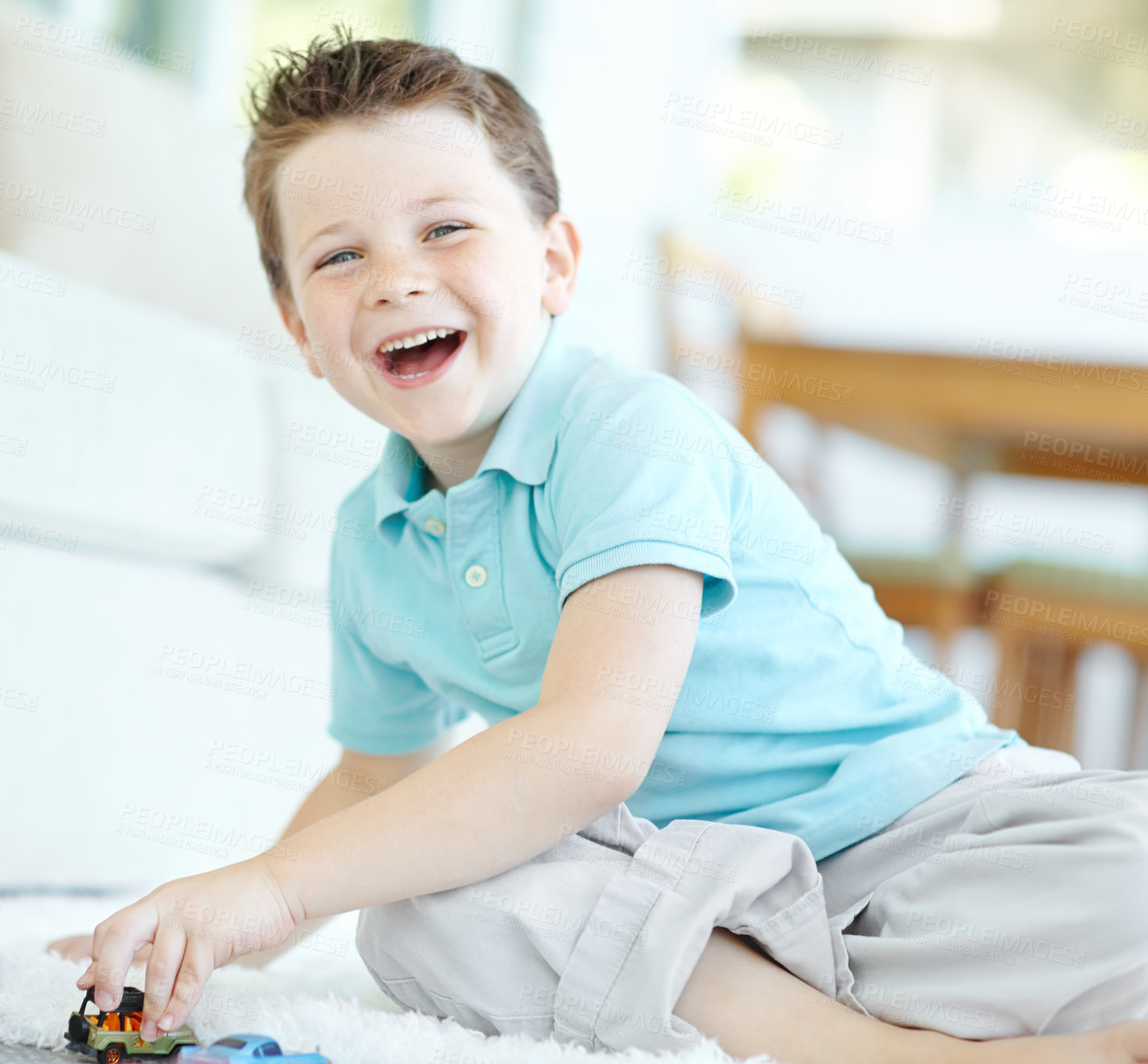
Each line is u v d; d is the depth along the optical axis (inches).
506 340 37.5
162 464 61.6
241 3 114.6
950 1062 25.8
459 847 28.8
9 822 45.4
